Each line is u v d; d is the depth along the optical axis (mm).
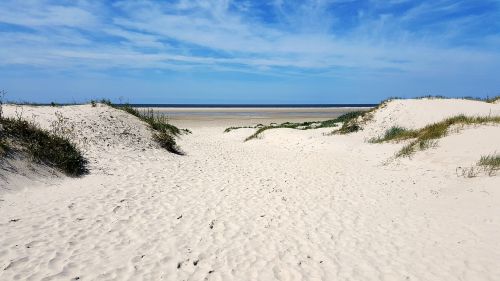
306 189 9938
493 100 24719
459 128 15000
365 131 22281
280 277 5281
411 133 17375
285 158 15703
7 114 12414
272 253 6000
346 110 105375
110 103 18844
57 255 5383
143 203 8016
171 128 24312
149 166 11922
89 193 8336
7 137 9320
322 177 11492
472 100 23531
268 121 54281
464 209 7699
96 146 12812
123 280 4934
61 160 9844
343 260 5812
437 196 8953
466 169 10836
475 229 6680
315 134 23641
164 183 9844
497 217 7012
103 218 6953
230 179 10867
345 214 7871
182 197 8688
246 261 5703
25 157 9047
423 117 21484
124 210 7477
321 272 5449
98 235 6219
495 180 9133
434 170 11570
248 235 6668
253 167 13141
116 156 12477
